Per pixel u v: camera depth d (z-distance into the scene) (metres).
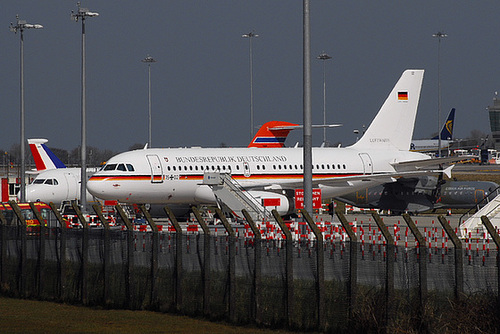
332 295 84.75
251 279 91.94
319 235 84.62
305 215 86.19
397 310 79.19
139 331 89.62
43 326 93.56
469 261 78.38
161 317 97.75
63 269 112.12
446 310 76.19
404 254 80.44
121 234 106.50
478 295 75.94
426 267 77.31
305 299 86.69
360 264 84.69
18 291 120.12
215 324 92.56
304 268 87.44
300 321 86.94
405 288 80.06
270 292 90.19
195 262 98.38
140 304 104.31
